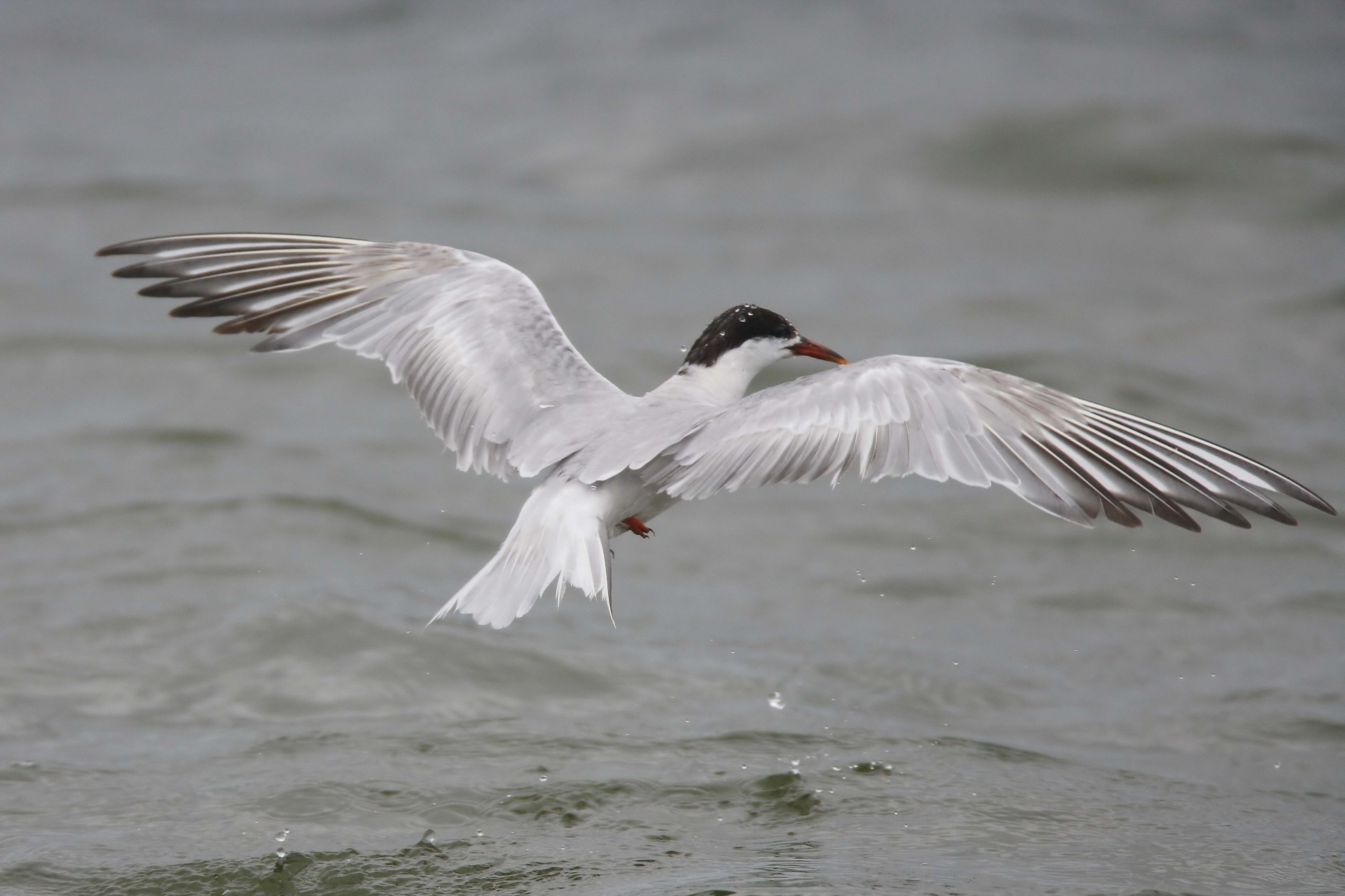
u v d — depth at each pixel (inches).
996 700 419.5
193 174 992.2
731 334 344.5
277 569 487.8
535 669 430.9
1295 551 519.8
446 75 1253.1
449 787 361.1
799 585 499.2
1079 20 1322.6
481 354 316.8
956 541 534.0
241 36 1418.6
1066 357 685.3
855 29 1296.8
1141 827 344.2
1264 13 1349.7
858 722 402.3
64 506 529.3
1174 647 453.1
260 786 362.0
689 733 393.7
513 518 544.7
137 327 717.9
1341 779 373.1
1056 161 969.5
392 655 434.0
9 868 321.4
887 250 858.8
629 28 1339.8
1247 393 654.5
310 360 689.6
